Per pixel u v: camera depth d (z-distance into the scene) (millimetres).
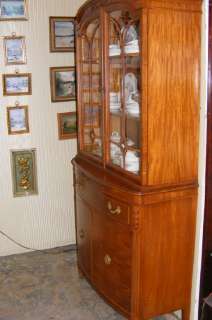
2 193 2840
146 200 1806
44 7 2658
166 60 1712
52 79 2771
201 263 1962
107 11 1932
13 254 2963
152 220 1858
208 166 1859
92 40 2180
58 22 2709
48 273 2701
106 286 2191
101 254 2195
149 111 1738
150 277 1933
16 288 2514
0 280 2604
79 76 2416
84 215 2381
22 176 2865
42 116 2814
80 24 2297
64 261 2869
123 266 1996
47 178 2932
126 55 1872
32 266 2791
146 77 1701
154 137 1773
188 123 1818
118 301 2094
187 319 2070
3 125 2736
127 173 1950
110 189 1962
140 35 1688
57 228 3047
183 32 1710
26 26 2645
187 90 1781
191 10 1700
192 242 1969
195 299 2010
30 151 2842
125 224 1912
